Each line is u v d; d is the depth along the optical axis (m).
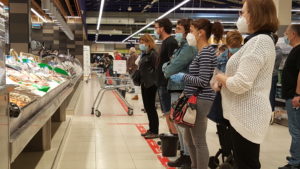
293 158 3.66
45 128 4.02
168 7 21.91
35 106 2.66
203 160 2.91
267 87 1.95
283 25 8.07
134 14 24.55
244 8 2.03
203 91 2.85
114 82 8.16
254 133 1.90
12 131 2.00
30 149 3.96
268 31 1.96
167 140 4.14
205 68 2.81
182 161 3.70
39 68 4.64
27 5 7.02
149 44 5.14
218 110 2.20
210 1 18.09
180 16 22.75
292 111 3.56
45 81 3.87
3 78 1.73
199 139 2.91
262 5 1.93
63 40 21.23
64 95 4.51
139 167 3.78
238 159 2.02
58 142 4.45
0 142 1.62
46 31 21.05
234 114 1.96
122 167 3.77
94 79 22.31
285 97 3.62
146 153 4.36
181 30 3.48
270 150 4.64
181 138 3.69
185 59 3.38
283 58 5.95
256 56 1.85
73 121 6.65
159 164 3.90
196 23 3.01
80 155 4.23
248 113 1.91
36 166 3.39
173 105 3.06
